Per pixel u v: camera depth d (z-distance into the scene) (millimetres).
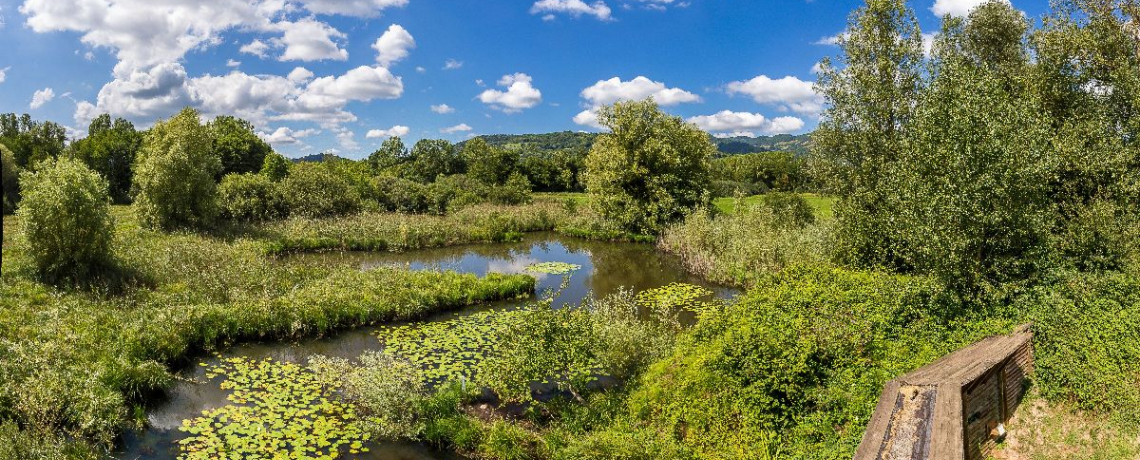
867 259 13945
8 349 9398
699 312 16812
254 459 8383
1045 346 9023
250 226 28344
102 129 74938
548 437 8844
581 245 29500
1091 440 7660
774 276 12445
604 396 10281
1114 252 10969
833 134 17719
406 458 8711
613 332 11234
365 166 58969
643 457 7734
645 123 31203
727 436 8164
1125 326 8711
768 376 8508
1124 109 14062
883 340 9539
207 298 14719
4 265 14859
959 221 10500
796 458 7719
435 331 14281
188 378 11133
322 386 10883
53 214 14477
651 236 30172
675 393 9000
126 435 8984
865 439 6258
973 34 18297
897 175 12695
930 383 7016
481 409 10336
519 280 18188
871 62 17344
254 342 13242
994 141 10266
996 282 10555
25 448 7305
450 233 29078
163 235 23375
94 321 11883
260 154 58469
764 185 55844
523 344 10133
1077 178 12617
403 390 9602
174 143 25562
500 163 66000
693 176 32094
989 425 7738
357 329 14266
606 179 30859
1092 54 14602
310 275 18234
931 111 11422
